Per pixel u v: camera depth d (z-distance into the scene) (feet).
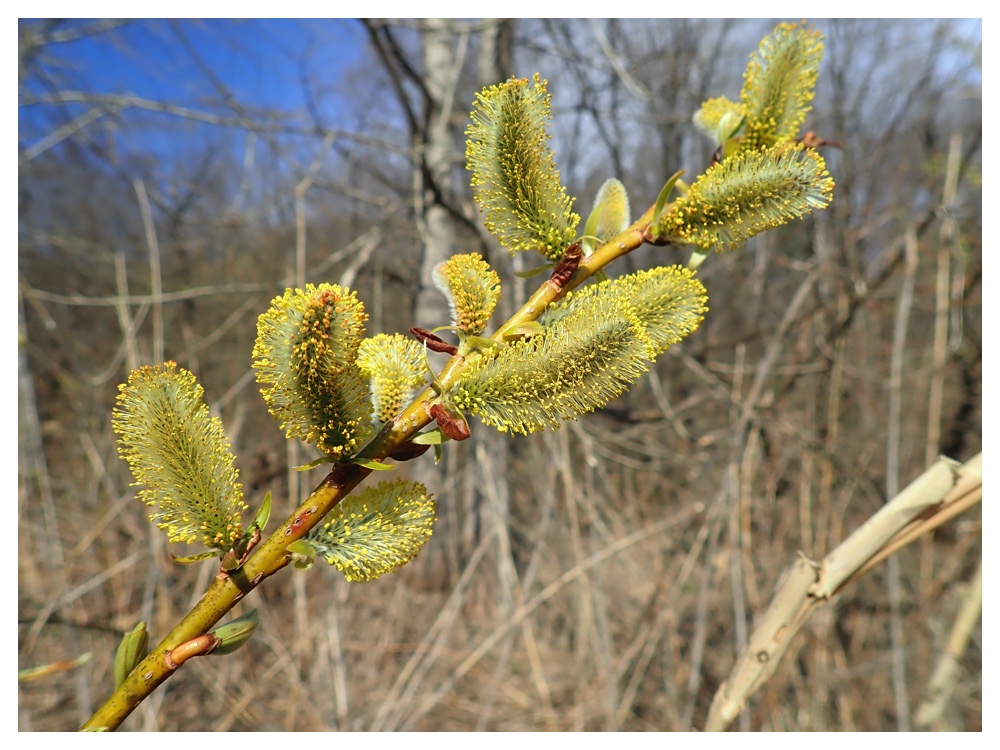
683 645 2.56
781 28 0.61
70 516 2.89
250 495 2.82
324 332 0.45
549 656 2.77
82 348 3.83
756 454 2.63
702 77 3.98
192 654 0.46
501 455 2.88
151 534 2.39
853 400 3.11
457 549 3.21
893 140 3.70
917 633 2.39
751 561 2.30
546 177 0.54
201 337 3.68
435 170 2.72
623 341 0.49
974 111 3.47
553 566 2.82
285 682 2.51
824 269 2.50
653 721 2.42
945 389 3.17
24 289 2.50
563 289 0.54
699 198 0.55
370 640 2.71
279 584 2.85
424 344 0.51
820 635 2.32
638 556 3.01
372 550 0.49
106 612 2.62
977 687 2.23
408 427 0.49
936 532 2.71
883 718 2.26
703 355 2.99
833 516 2.59
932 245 2.96
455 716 2.45
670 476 3.25
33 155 2.84
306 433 0.48
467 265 0.52
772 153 0.56
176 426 0.47
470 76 3.45
